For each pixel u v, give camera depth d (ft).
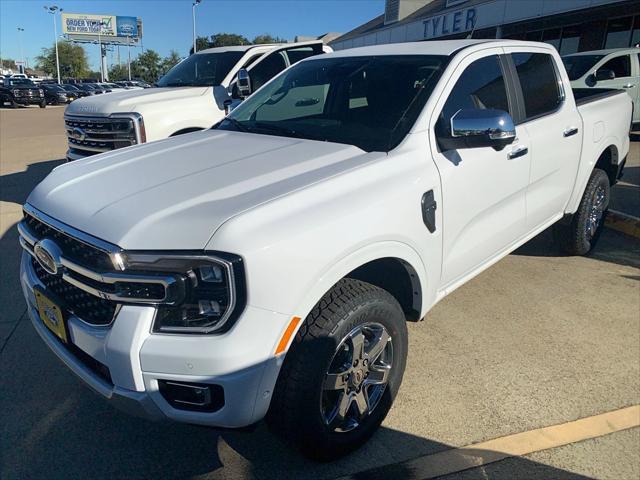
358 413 8.38
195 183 7.85
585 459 8.46
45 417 9.51
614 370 10.76
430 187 8.95
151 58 324.19
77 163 9.74
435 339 11.89
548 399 9.87
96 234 6.95
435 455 8.55
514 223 11.93
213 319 6.56
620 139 16.20
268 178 7.93
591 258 16.63
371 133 9.67
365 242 7.69
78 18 300.20
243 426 6.91
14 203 23.98
